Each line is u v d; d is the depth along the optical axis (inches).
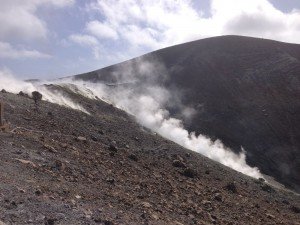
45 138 962.1
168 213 716.7
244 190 1320.1
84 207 555.5
